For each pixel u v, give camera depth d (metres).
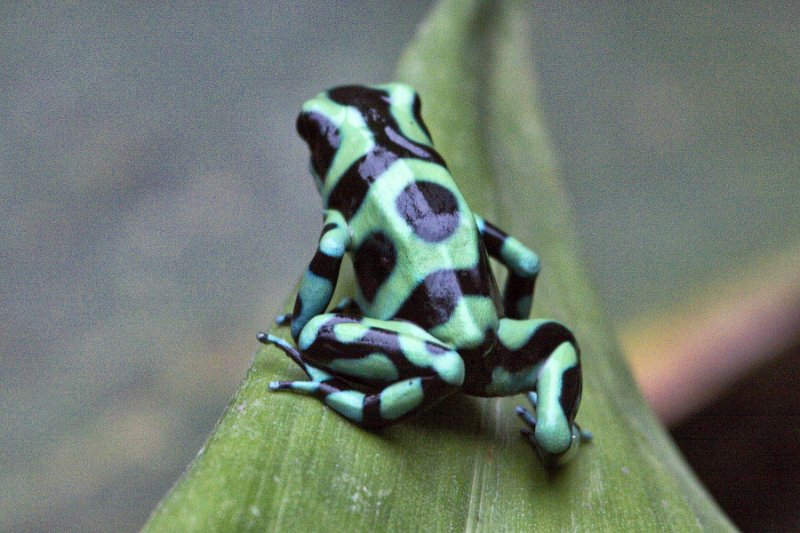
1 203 0.40
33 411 0.34
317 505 0.23
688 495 0.25
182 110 0.44
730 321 0.35
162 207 0.41
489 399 0.25
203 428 0.34
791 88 0.47
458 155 0.27
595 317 0.27
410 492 0.24
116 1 0.50
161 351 0.36
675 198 0.43
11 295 0.37
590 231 0.41
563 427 0.24
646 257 0.40
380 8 0.51
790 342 0.33
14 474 0.32
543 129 0.28
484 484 0.24
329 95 0.26
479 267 0.24
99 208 0.41
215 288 0.39
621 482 0.25
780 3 0.52
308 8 0.50
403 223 0.24
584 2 0.54
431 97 0.28
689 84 0.48
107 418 0.34
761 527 0.32
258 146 0.44
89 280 0.38
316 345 0.24
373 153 0.25
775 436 0.32
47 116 0.44
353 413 0.24
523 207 0.27
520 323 0.25
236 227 0.41
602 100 0.48
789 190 0.41
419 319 0.24
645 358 0.35
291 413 0.24
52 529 0.31
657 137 0.46
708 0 0.53
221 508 0.22
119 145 0.42
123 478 0.32
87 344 0.36
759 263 0.37
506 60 0.29
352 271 0.26
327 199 0.25
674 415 0.33
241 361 0.36
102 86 0.45
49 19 0.48
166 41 0.48
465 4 0.29
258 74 0.47
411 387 0.24
